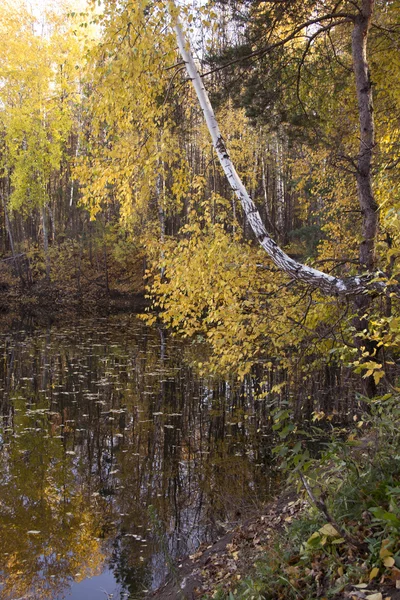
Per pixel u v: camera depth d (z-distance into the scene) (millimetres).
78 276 28359
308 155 10531
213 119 5043
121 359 14305
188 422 8875
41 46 24656
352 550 2500
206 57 6988
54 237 31641
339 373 8133
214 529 5246
